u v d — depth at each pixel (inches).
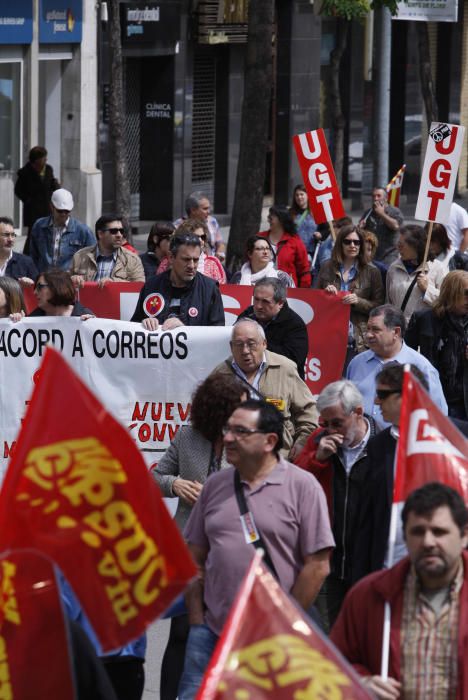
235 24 2893.7
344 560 770.8
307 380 1293.1
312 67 3179.1
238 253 1903.3
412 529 534.6
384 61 2513.5
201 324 1114.1
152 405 1044.5
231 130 3006.9
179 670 759.7
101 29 2588.6
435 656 544.7
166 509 513.0
